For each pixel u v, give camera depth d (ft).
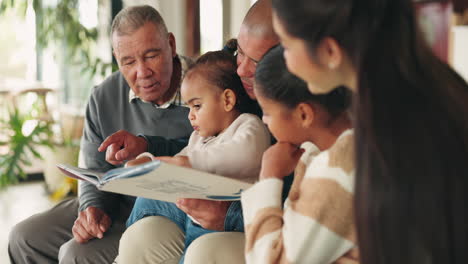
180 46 14.98
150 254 5.04
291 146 3.68
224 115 5.03
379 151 2.67
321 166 3.29
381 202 2.71
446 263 2.68
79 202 6.72
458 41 12.03
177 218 5.23
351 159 3.22
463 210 2.64
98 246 5.83
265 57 3.66
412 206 2.66
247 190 3.57
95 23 14.78
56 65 17.07
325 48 2.87
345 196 3.18
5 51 18.61
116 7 14.90
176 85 6.31
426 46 2.79
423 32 2.81
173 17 14.93
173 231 5.16
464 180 2.63
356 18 2.74
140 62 5.87
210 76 4.94
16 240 6.39
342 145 3.27
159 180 3.84
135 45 5.81
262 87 3.58
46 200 13.34
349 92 3.51
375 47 2.71
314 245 3.22
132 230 5.11
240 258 4.36
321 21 2.79
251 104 5.25
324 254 3.24
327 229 3.19
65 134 15.44
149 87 5.97
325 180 3.22
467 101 2.75
